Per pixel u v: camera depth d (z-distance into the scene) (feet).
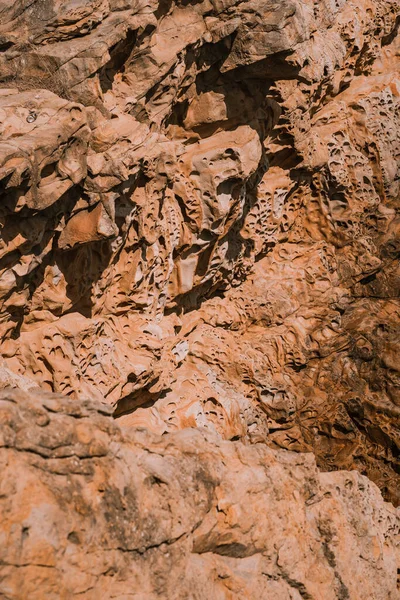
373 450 39.73
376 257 45.14
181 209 36.27
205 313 40.34
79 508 20.22
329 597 26.37
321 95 44.06
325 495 27.99
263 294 42.09
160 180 32.89
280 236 44.65
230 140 36.45
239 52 34.35
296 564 25.79
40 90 29.37
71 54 29.86
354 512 28.55
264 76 35.63
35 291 30.53
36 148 26.61
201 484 23.70
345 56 45.93
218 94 35.91
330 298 43.42
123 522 20.97
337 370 41.04
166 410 35.88
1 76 30.30
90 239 30.17
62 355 31.01
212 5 33.68
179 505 22.59
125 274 33.86
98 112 30.32
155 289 35.58
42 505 19.57
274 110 38.50
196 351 38.96
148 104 33.42
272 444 39.99
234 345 40.32
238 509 24.41
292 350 40.91
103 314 33.42
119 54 31.94
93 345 31.99
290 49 33.83
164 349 35.63
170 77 33.27
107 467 21.07
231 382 39.34
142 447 23.48
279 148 40.98
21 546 19.07
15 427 19.89
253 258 42.27
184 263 37.09
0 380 28.40
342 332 42.09
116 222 31.78
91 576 20.07
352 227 45.44
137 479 21.76
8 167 25.67
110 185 29.81
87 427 21.07
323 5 42.91
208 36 33.78
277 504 25.75
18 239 27.91
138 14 31.32
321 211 45.52
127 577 20.97
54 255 30.55
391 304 44.45
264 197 41.65
